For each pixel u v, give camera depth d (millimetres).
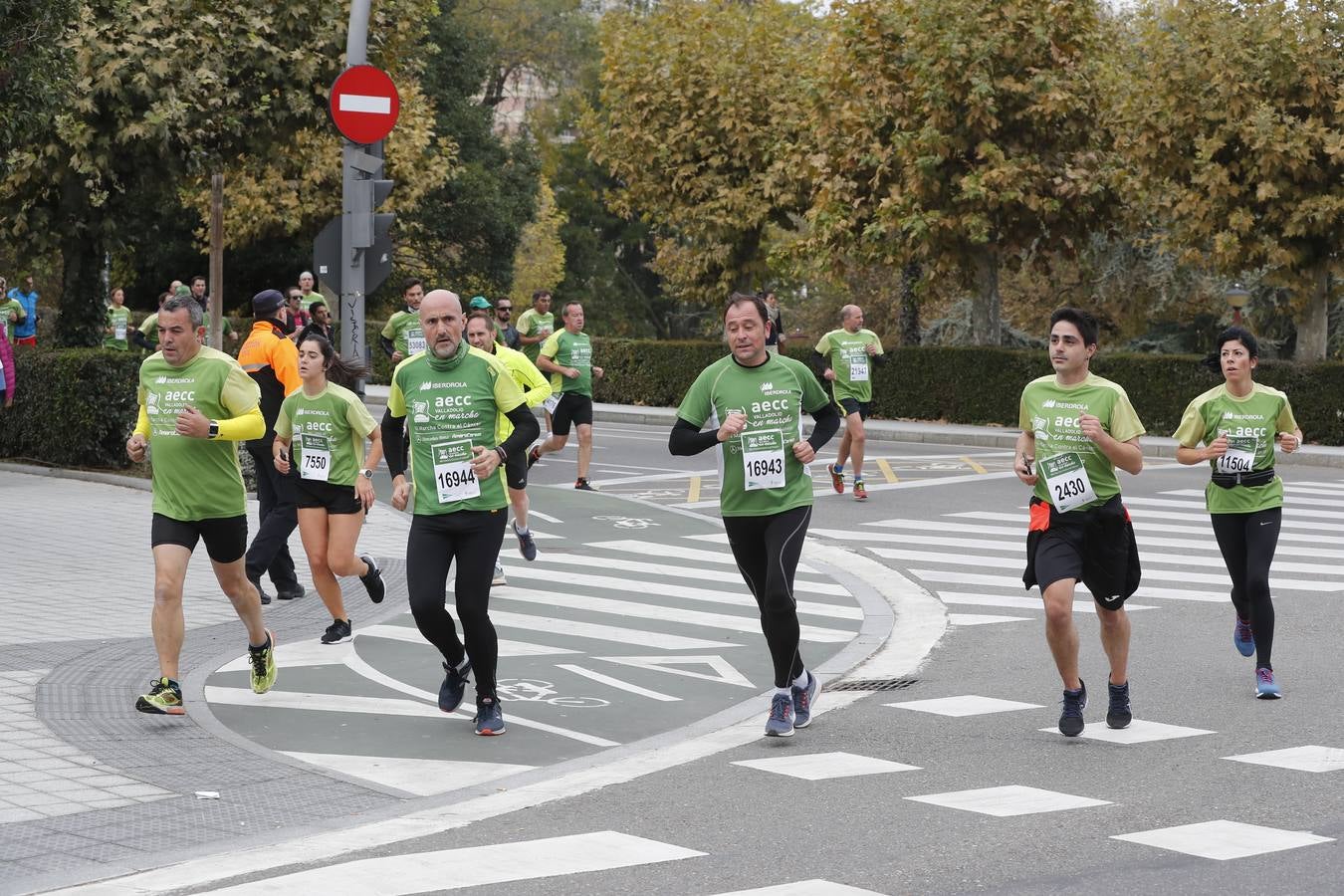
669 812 6438
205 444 8086
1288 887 5309
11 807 6473
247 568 10719
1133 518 17000
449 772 7301
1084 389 7711
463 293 54094
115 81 20734
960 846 5852
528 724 8312
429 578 7805
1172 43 27156
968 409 29359
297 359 11242
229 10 22234
